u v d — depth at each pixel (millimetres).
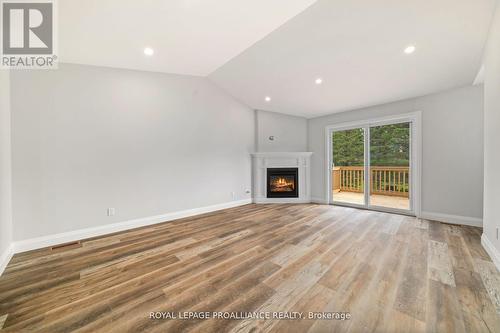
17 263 2086
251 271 1884
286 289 1617
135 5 1818
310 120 5281
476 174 3092
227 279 1763
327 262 2033
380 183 4238
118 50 2568
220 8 1918
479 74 2777
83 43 2338
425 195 3553
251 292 1584
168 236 2791
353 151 4645
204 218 3656
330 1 1916
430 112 3496
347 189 4867
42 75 2510
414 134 3686
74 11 1835
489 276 1754
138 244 2533
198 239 2670
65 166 2656
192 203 3857
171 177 3584
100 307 1440
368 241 2555
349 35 2385
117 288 1658
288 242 2543
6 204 2176
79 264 2051
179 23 2121
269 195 5008
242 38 2436
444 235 2734
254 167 4949
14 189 2340
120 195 3062
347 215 3797
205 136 4047
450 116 3305
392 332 1196
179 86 3664
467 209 3164
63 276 1838
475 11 1916
